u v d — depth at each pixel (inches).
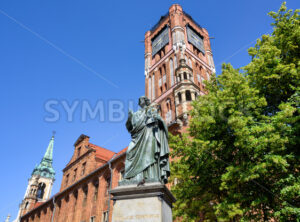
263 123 420.8
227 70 582.2
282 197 385.4
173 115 1213.1
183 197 514.9
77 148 1742.1
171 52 1569.9
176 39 1577.3
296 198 393.7
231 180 433.4
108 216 1110.4
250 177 379.9
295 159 383.9
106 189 1246.9
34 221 1831.9
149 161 243.8
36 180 2566.4
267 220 418.0
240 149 439.8
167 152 249.9
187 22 1787.6
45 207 1749.5
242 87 460.8
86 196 1380.4
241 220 406.0
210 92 599.2
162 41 1753.2
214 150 495.8
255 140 394.6
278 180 413.1
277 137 373.4
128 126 279.9
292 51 489.7
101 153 1632.6
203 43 1893.5
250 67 500.4
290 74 446.9
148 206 206.4
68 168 1715.1
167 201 227.9
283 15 526.6
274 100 502.9
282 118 380.2
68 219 1382.9
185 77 1213.7
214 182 477.1
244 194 429.4
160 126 265.7
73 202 1448.1
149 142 256.2
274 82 476.1
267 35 537.0
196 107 585.0
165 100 1343.5
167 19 1834.4
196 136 563.5
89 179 1389.0
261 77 482.0
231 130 473.4
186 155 535.5
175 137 589.0
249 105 455.8
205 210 480.1
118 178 1197.1
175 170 562.9
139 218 201.6
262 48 498.0
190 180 534.3
